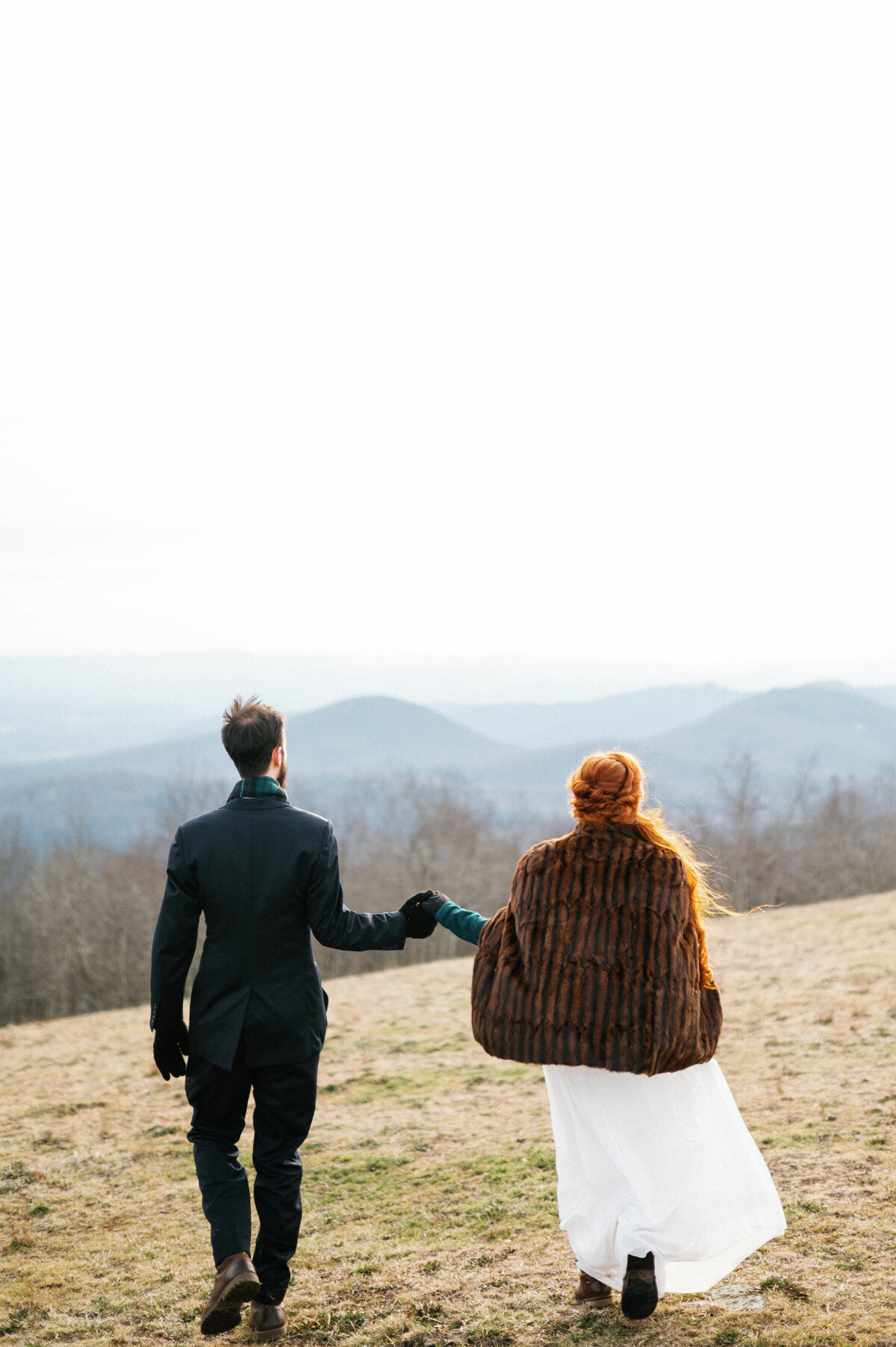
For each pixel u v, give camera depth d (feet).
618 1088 9.46
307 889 10.24
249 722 10.55
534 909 9.61
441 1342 10.13
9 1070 28.58
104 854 184.85
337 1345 10.37
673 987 9.25
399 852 168.76
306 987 10.34
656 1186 9.23
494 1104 20.22
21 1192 16.83
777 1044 22.27
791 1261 10.97
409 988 38.58
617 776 9.86
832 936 39.52
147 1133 20.31
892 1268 10.44
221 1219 9.86
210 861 10.12
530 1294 11.01
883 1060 19.74
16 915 136.26
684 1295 10.53
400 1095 21.85
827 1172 13.67
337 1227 14.10
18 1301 12.25
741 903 166.91
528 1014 9.43
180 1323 11.23
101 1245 14.11
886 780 221.05
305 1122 10.60
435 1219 13.94
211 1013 10.16
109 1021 38.14
